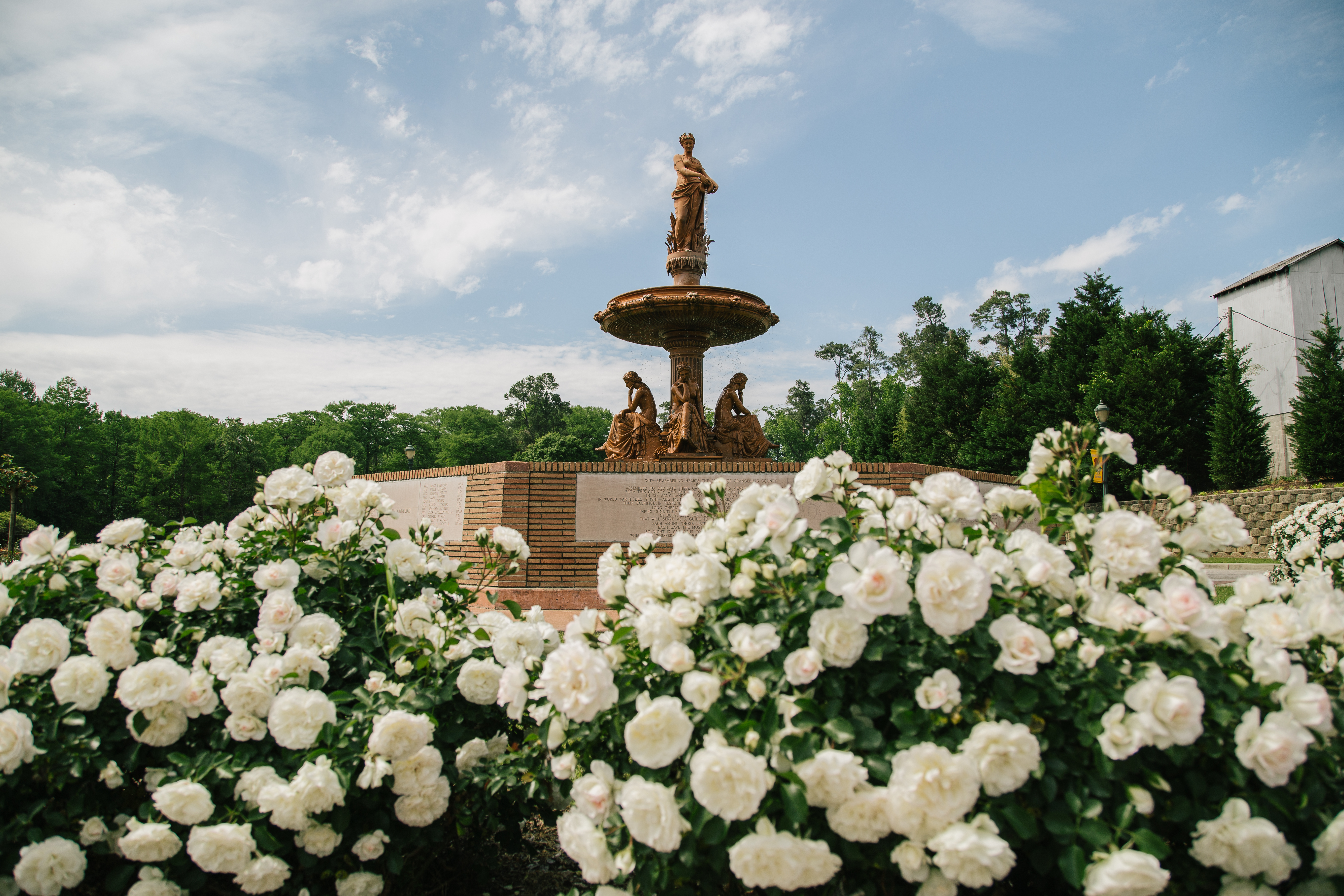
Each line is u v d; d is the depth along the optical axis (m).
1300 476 27.33
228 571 3.21
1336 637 2.04
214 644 2.59
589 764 2.38
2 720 2.22
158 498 63.09
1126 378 31.88
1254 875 1.72
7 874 2.29
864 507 2.51
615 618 3.69
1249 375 36.53
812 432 92.88
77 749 2.39
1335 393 26.23
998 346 80.62
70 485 61.66
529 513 9.66
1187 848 1.86
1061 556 2.14
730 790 1.72
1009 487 2.66
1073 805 1.73
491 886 3.27
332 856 2.48
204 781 2.32
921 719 1.84
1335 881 1.76
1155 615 2.00
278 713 2.31
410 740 2.30
